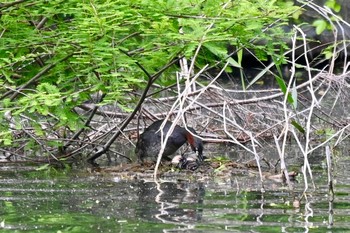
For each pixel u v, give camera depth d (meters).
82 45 12.22
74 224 8.60
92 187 11.08
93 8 11.74
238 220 8.81
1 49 12.70
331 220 8.83
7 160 13.76
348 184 11.24
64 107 12.98
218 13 12.48
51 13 12.84
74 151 13.91
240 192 10.65
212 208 9.51
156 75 12.86
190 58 14.22
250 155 14.21
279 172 12.30
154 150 13.58
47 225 8.56
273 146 15.27
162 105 16.36
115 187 11.09
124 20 12.24
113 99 12.50
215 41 12.68
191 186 11.16
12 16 13.01
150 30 12.32
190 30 12.81
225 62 14.75
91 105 14.66
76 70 13.21
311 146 14.46
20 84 13.86
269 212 9.28
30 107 13.01
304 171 10.64
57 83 12.86
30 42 12.86
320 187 11.01
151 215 9.08
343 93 16.39
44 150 14.32
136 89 15.29
